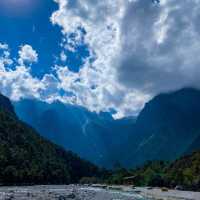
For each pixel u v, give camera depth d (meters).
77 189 170.38
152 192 156.75
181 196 134.38
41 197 97.81
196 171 199.88
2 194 106.25
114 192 151.38
